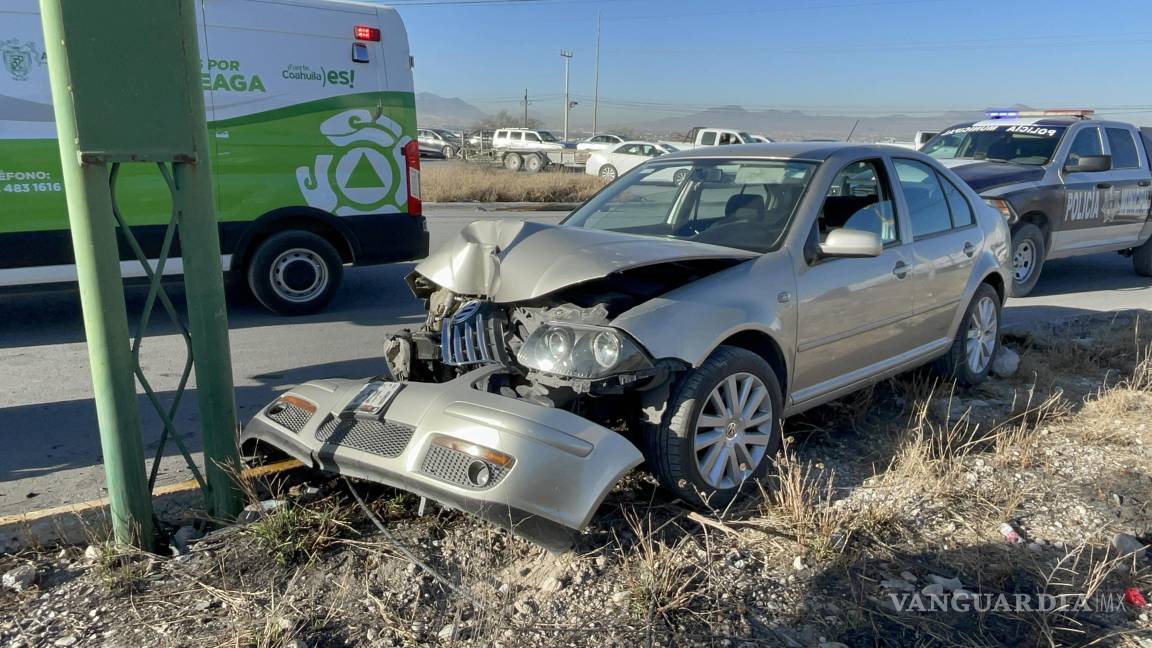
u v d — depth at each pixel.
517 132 41.12
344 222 8.22
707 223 4.62
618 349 3.33
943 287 5.23
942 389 5.46
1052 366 6.27
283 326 7.83
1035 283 9.88
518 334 3.82
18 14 6.62
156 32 3.05
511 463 3.08
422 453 3.27
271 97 7.64
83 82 2.91
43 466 4.41
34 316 8.10
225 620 2.93
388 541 3.43
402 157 8.40
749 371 3.82
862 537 3.54
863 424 4.92
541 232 3.88
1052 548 3.52
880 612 3.04
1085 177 10.16
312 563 3.27
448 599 3.11
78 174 2.97
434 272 4.09
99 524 3.51
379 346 7.11
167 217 7.34
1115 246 10.83
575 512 3.05
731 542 3.49
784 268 4.12
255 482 3.77
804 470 4.23
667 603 3.03
